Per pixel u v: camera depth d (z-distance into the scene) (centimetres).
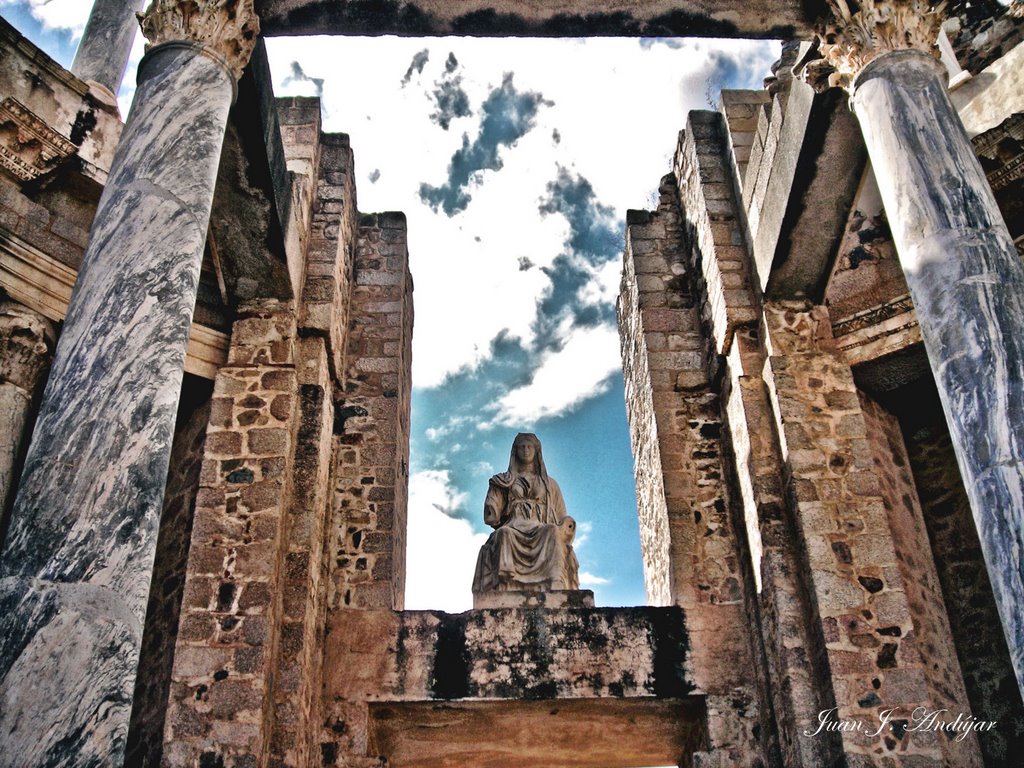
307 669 1084
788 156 1149
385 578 1208
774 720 1096
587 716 1166
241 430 1148
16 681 656
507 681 1141
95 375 771
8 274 1077
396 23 1084
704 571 1227
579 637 1169
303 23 1067
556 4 1093
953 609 1167
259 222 1168
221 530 1086
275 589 1069
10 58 1140
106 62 1342
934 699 1028
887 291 1238
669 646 1170
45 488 725
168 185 870
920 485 1242
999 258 848
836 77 1020
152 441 759
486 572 1242
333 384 1307
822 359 1217
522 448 1367
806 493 1128
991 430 781
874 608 1061
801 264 1217
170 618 1071
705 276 1380
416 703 1134
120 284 812
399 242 1479
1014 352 802
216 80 948
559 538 1261
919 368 1215
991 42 1324
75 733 648
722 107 1441
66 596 686
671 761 1242
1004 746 1077
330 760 1100
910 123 925
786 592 1105
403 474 1373
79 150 1158
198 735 980
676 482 1289
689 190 1471
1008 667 1106
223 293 1228
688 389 1359
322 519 1198
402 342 1416
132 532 721
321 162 1425
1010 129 1132
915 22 990
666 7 1092
